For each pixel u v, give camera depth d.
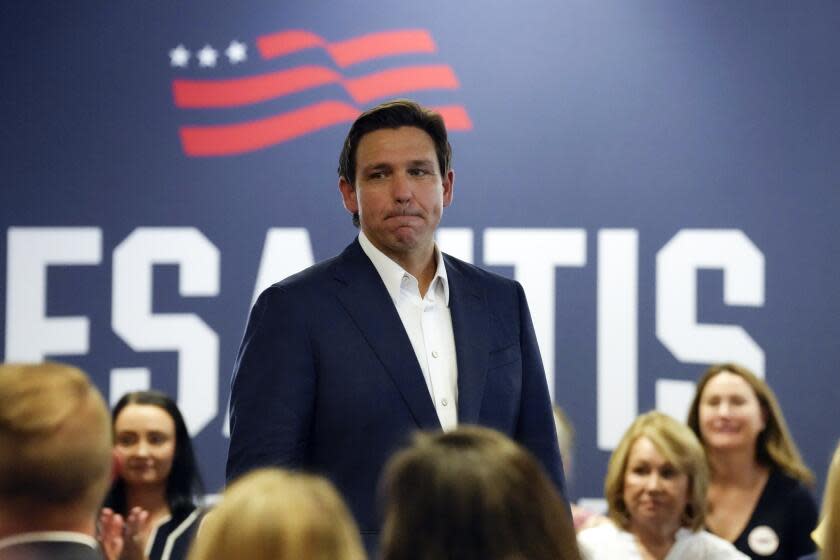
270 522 3.14
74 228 11.69
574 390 11.46
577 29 11.62
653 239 11.48
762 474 9.27
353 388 5.59
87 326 11.66
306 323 5.65
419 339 5.77
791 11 11.50
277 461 5.44
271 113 11.73
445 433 3.63
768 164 11.45
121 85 11.77
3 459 3.52
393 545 3.46
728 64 11.51
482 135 11.62
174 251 11.66
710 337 11.39
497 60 11.66
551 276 11.51
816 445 11.32
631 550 8.26
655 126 11.53
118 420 8.62
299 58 11.78
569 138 11.57
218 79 11.77
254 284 11.66
